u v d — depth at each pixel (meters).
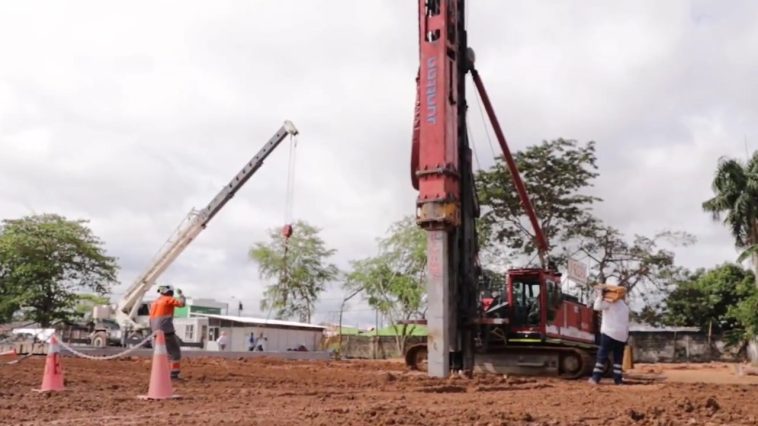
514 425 7.40
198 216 38.50
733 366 35.03
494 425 7.33
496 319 19.28
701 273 54.38
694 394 11.87
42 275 46.16
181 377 14.78
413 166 18.56
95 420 7.77
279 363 24.11
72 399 9.99
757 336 38.28
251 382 14.15
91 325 38.31
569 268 23.48
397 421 7.55
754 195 40.31
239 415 8.22
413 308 54.31
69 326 39.38
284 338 54.91
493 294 22.33
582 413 8.52
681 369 31.36
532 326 20.64
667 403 9.62
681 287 50.72
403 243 56.38
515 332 20.81
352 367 22.36
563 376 20.39
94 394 10.84
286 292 64.19
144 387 12.34
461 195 19.06
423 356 20.86
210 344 49.22
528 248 48.81
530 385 14.70
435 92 17.67
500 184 49.81
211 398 10.44
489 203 49.72
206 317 52.16
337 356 50.84
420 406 9.48
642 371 27.80
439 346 17.02
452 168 17.62
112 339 36.38
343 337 55.84
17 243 45.94
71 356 24.84
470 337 18.66
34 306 46.09
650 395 11.46
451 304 18.14
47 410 8.69
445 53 17.84
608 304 15.24
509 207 49.72
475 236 19.70
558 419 7.88
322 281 65.81
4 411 8.54
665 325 51.06
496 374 20.47
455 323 18.28
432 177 17.48
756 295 37.94
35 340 29.20
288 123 38.56
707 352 47.38
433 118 17.62
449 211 17.31
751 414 8.64
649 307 50.91
